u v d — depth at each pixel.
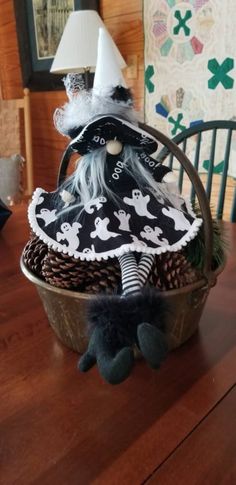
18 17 2.40
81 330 0.51
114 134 0.49
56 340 0.58
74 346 0.54
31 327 0.61
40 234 0.50
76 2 2.06
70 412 0.45
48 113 2.54
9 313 0.65
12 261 0.85
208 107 1.75
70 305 0.49
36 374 0.51
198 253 0.53
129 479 0.37
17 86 2.68
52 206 0.54
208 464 0.38
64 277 0.49
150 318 0.37
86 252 0.47
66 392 0.48
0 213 0.99
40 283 0.51
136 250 0.45
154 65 1.90
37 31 2.33
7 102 2.25
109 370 0.35
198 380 0.49
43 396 0.47
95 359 0.38
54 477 0.37
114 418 0.44
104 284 0.47
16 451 0.40
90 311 0.39
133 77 2.02
